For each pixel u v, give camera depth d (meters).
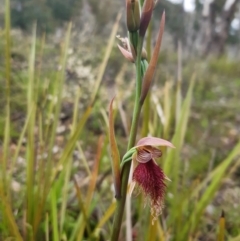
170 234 0.19
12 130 0.29
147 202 0.11
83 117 0.16
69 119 0.32
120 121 0.36
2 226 0.16
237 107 0.53
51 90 0.28
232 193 0.25
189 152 0.33
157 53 0.10
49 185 0.16
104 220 0.17
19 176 0.21
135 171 0.11
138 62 0.11
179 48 0.21
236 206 0.24
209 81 0.66
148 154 0.10
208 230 0.23
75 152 0.28
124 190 0.11
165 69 0.65
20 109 0.34
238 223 0.22
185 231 0.18
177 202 0.20
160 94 0.33
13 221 0.14
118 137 0.34
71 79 0.36
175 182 0.19
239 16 1.46
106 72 0.45
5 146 0.17
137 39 0.11
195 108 0.49
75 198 0.21
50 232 0.18
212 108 0.50
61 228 0.17
